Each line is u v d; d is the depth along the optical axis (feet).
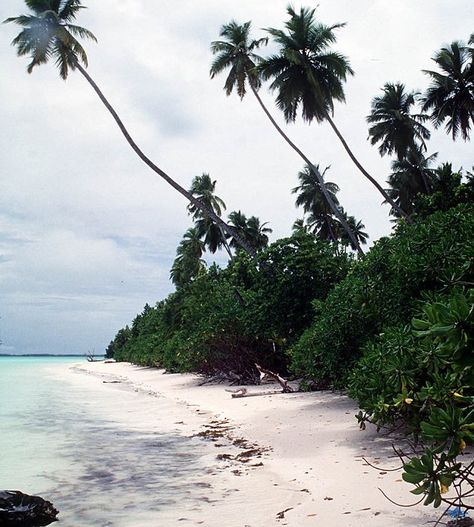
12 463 31.86
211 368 97.91
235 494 23.35
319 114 105.40
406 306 36.81
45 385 119.75
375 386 27.68
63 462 32.07
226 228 95.76
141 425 48.57
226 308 91.56
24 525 19.88
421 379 25.18
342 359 45.47
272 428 39.63
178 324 165.89
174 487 25.29
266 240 221.46
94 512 21.58
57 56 97.86
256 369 86.99
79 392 96.02
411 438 29.66
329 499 20.76
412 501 18.99
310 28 101.65
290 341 75.66
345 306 45.39
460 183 82.53
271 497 22.33
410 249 37.78
